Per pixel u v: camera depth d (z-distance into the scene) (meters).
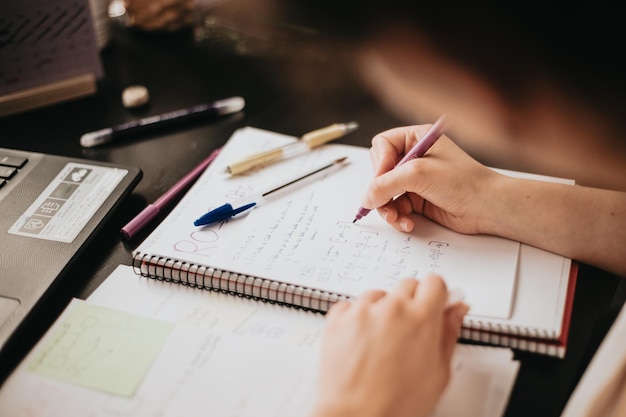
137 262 0.58
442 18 1.04
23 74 0.81
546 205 0.58
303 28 0.99
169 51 0.94
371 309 0.48
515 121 0.84
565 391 0.47
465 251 0.58
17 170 0.68
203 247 0.59
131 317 0.53
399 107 0.83
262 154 0.71
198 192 0.67
